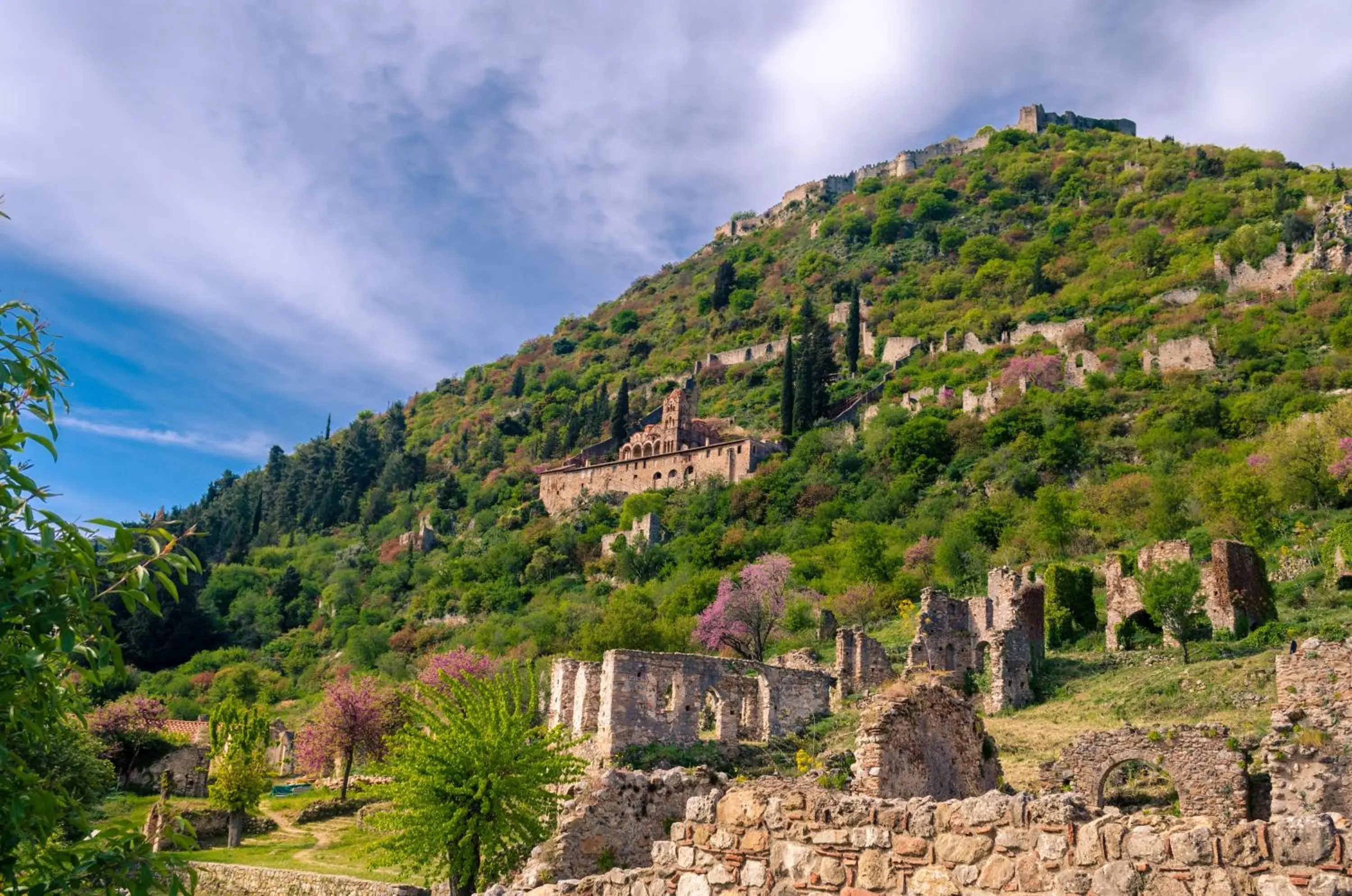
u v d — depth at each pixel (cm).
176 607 13250
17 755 1209
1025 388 14688
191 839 1291
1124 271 19775
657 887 1365
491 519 18088
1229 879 931
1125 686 4778
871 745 1938
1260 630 5344
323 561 17662
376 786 2814
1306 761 2203
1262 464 9244
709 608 8719
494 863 2530
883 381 18600
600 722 4288
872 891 1166
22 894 1116
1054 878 1037
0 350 1247
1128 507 10044
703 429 17875
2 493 1166
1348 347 13038
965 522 10431
